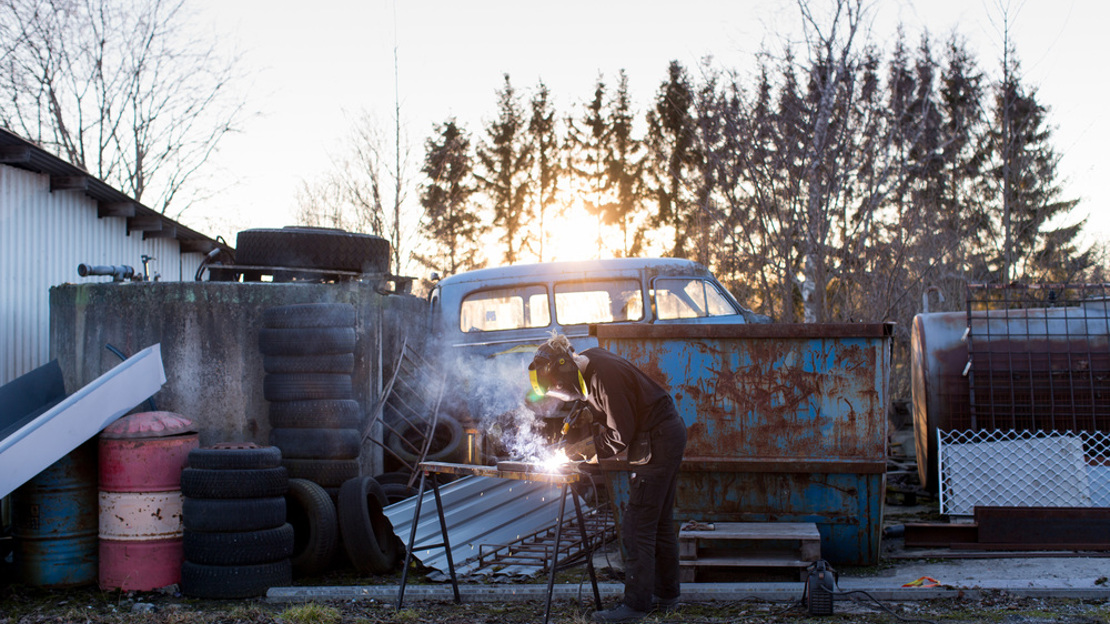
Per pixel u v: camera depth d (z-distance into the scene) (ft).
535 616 15.97
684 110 107.76
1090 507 19.70
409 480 23.98
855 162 52.90
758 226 51.80
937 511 24.25
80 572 18.93
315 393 22.21
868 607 15.85
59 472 18.88
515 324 29.86
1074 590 16.08
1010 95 68.74
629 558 15.24
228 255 30.09
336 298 25.11
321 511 19.86
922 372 23.99
